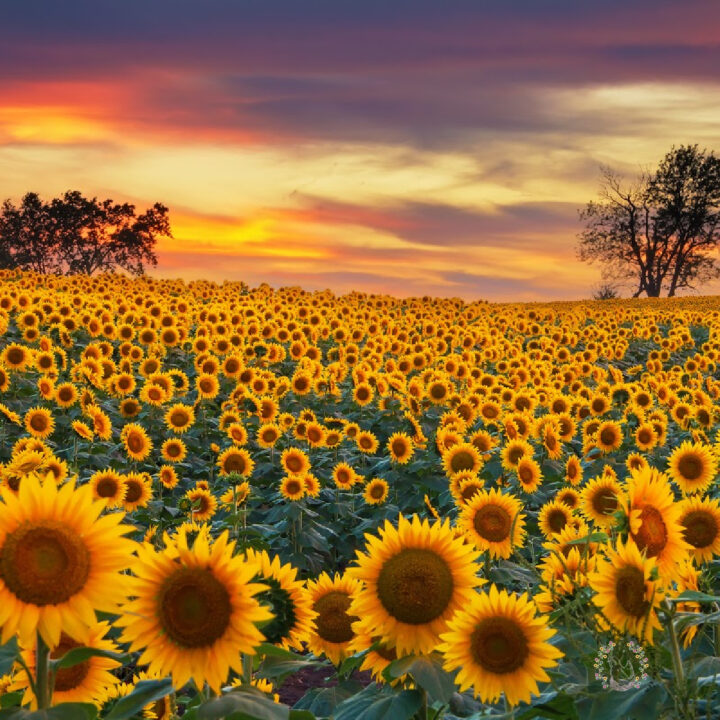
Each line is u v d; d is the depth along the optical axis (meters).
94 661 2.94
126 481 8.77
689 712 2.87
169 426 12.91
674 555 3.15
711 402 14.55
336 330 21.28
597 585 3.01
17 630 2.28
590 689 3.06
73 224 97.00
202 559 2.48
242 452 10.52
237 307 23.45
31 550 2.30
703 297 63.19
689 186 99.88
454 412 12.23
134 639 2.44
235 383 16.20
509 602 2.89
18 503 2.34
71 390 12.96
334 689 3.87
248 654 2.62
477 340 22.88
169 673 2.65
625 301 56.78
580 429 14.36
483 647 2.87
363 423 14.15
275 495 10.46
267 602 3.04
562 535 4.37
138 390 15.66
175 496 11.44
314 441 11.91
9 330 19.42
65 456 11.42
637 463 10.05
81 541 2.35
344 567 10.13
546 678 2.85
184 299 26.95
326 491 10.99
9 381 13.37
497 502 5.59
